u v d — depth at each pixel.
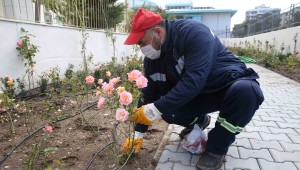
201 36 2.28
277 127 3.71
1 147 2.88
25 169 2.40
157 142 3.16
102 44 8.23
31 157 2.35
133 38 2.24
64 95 4.89
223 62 2.57
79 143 3.02
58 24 6.39
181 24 2.38
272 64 11.20
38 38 5.48
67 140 3.09
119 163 2.62
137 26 2.23
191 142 2.76
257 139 3.26
